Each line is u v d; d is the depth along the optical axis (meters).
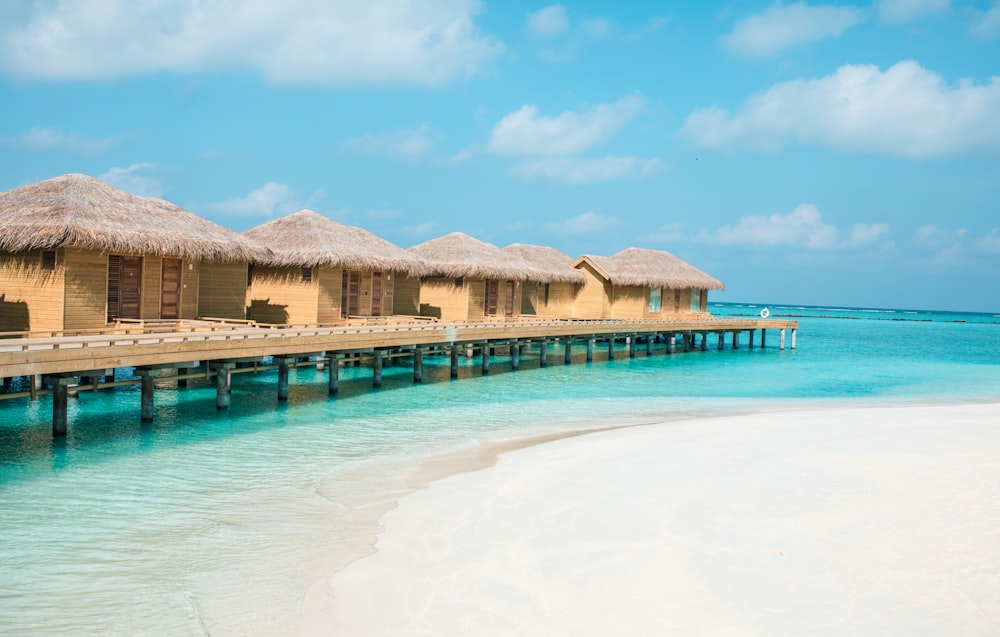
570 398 20.64
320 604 6.51
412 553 7.64
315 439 14.07
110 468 11.52
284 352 16.19
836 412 17.33
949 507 8.15
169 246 17.48
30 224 15.52
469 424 16.08
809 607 5.91
